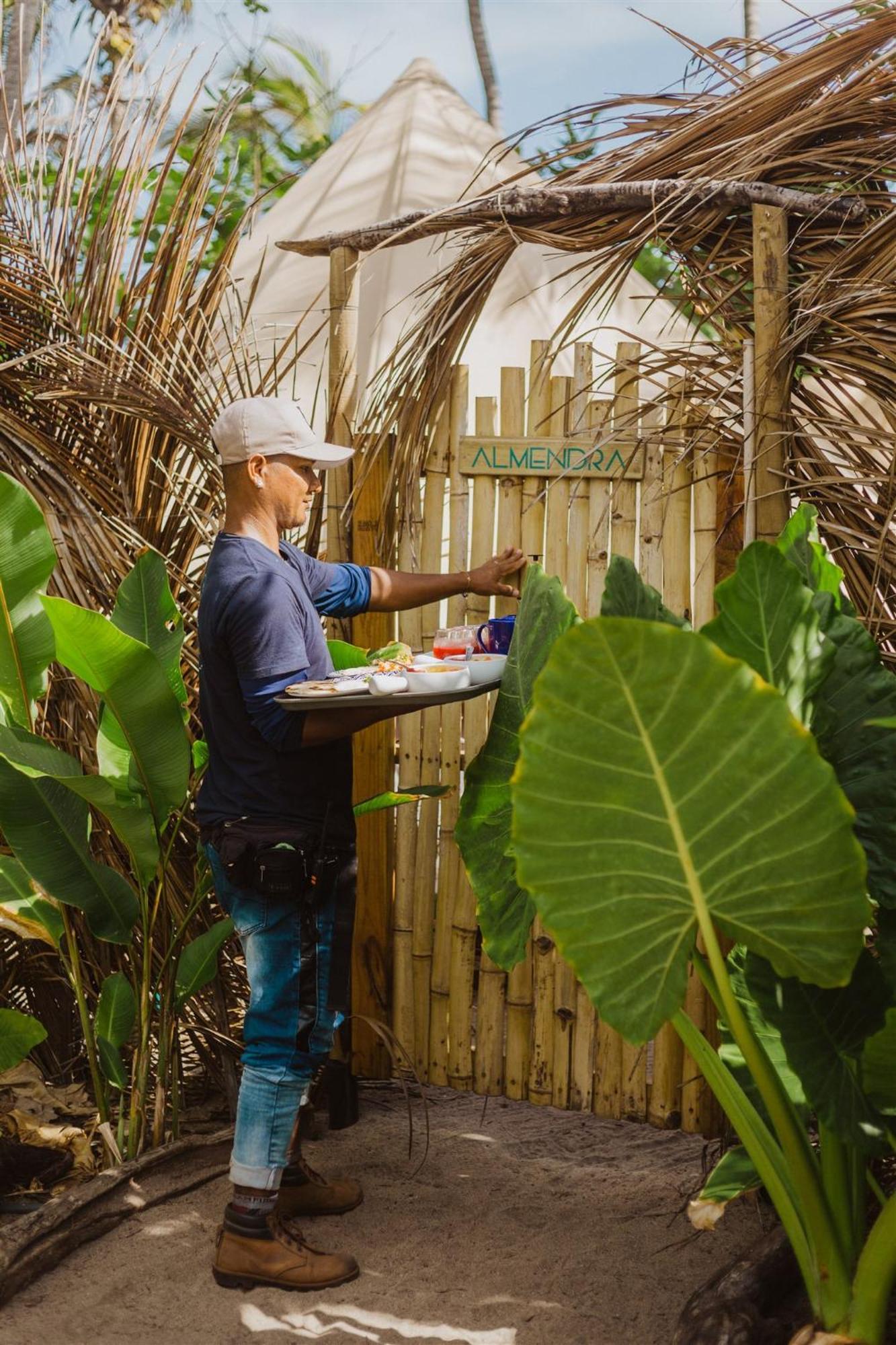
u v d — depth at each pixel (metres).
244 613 2.58
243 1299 2.59
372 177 5.27
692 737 1.76
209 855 2.77
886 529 2.79
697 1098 3.22
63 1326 2.48
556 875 1.89
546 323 4.91
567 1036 3.40
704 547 3.14
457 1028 3.53
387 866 3.57
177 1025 3.28
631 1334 2.43
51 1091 3.43
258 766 2.66
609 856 1.88
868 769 2.27
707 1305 2.32
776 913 1.91
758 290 2.94
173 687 3.13
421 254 4.86
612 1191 3.04
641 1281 2.62
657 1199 2.99
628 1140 3.35
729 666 1.69
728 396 3.02
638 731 1.77
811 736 1.74
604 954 1.95
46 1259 2.68
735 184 2.94
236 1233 2.63
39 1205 2.96
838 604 2.60
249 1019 2.69
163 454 3.81
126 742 3.04
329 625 3.61
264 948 2.67
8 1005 3.62
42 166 4.01
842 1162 2.26
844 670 2.34
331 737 2.59
